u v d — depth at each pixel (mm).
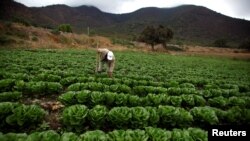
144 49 60125
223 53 71375
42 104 6582
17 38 38656
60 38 46938
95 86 8172
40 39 42406
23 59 18047
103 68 14055
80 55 28828
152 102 7027
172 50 67875
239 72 25656
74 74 10938
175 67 23891
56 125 5344
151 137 4309
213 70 25016
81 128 5082
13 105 5148
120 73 14680
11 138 3686
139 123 5160
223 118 6059
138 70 16969
